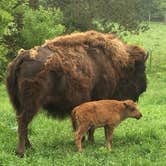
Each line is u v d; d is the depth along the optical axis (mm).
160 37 59844
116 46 12156
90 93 11422
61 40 11156
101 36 12000
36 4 38031
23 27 32406
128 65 12406
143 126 13883
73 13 37688
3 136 11938
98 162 9648
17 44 32906
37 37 32406
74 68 10844
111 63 12000
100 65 11680
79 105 10852
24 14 32406
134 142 11562
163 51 49469
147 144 11102
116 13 39812
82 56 11203
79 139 10484
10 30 31859
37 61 10312
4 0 28719
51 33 32281
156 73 36875
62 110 11031
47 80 10336
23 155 10227
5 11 27547
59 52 10805
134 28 41188
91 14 38469
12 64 10555
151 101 21531
